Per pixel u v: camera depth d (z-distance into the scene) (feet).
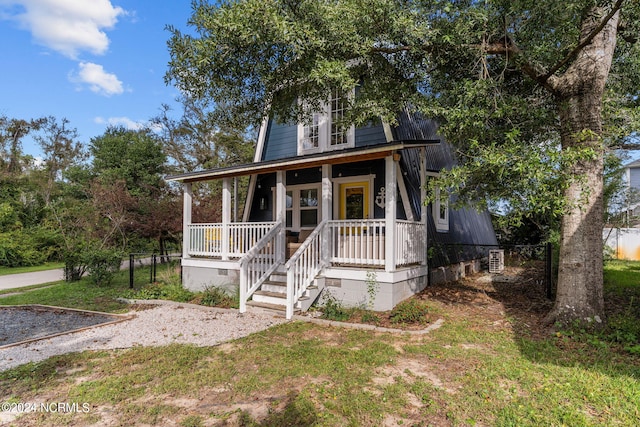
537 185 16.44
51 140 99.35
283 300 24.97
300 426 10.00
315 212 35.12
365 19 19.26
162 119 85.35
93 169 90.07
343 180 33.14
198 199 61.67
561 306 18.95
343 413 10.64
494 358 14.83
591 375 12.96
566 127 19.43
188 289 33.04
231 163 84.07
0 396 12.18
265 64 20.26
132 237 59.62
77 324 22.86
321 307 24.91
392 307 22.65
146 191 81.46
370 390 12.14
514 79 24.68
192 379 13.32
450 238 35.27
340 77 19.21
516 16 19.29
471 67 21.90
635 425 9.71
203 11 19.02
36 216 76.54
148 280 39.78
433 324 20.03
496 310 22.93
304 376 13.39
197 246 33.96
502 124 21.74
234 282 30.12
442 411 10.66
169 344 17.88
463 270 36.91
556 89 19.83
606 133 19.44
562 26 18.89
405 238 25.43
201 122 82.23
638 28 21.25
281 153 38.01
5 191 76.59
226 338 18.93
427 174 32.83
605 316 18.88
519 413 10.40
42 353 16.85
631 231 54.65
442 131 21.59
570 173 16.53
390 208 23.13
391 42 20.70
